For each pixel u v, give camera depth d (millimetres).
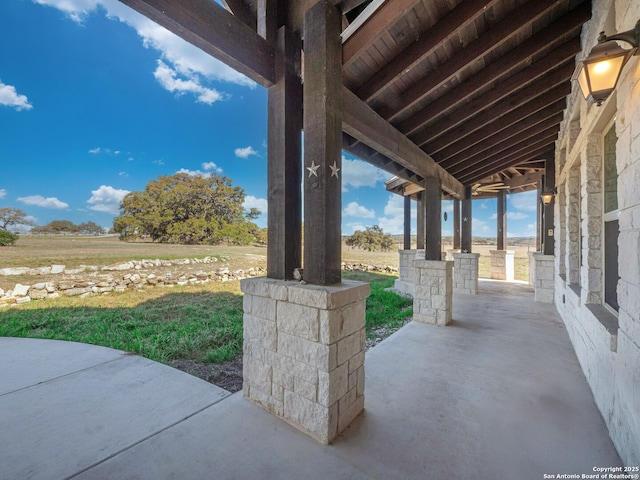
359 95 2861
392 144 3303
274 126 2094
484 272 12461
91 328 4203
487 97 3295
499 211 9141
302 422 1792
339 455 1597
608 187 2352
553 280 5746
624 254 1574
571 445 1695
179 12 1450
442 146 4074
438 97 3252
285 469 1490
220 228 13523
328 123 1849
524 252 15547
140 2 1288
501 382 2496
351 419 1896
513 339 3631
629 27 1431
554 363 2896
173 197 12617
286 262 2055
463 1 2197
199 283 8016
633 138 1455
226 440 1710
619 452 1583
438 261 4316
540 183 7457
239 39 1780
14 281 6496
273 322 1959
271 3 2027
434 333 3879
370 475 1457
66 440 1696
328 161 1848
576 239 3740
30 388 2305
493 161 5504
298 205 2135
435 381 2516
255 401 2094
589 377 2414
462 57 2627
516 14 2316
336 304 1671
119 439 1708
